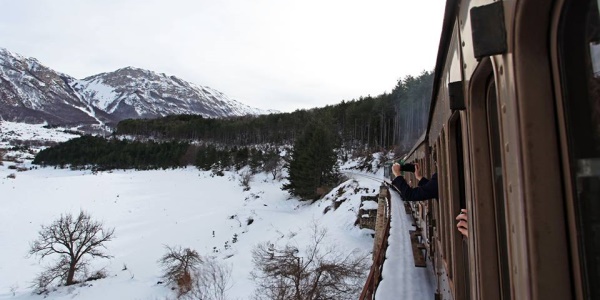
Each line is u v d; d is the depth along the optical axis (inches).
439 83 134.3
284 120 4124.0
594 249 34.4
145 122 6028.5
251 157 2923.2
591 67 34.1
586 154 34.8
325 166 1692.9
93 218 1626.5
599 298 33.9
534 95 37.9
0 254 1142.3
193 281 780.6
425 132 240.8
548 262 36.7
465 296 101.3
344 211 1023.0
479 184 62.0
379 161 2215.8
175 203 2006.6
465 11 66.2
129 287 906.1
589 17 34.2
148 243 1302.9
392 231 490.9
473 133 62.9
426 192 149.7
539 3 36.3
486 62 52.7
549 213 37.0
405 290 260.5
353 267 515.8
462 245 103.2
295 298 485.7
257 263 726.5
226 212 1708.9
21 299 871.1
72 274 969.5
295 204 1713.8
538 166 37.4
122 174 3198.8
